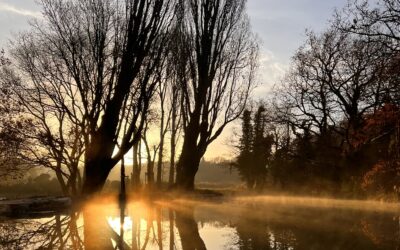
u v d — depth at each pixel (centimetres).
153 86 2458
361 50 3325
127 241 1170
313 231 1277
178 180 3444
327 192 3500
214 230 1348
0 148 2383
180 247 1065
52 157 2488
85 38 2398
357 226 1387
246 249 993
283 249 986
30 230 1330
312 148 4072
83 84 2356
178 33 3161
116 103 2289
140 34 2342
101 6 2409
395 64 2145
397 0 2306
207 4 3475
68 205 2112
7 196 2741
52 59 2488
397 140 2230
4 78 2439
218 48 3544
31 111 2456
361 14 2538
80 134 2505
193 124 3459
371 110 3244
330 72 3744
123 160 2931
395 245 1034
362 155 3095
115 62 2331
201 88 3453
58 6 2450
